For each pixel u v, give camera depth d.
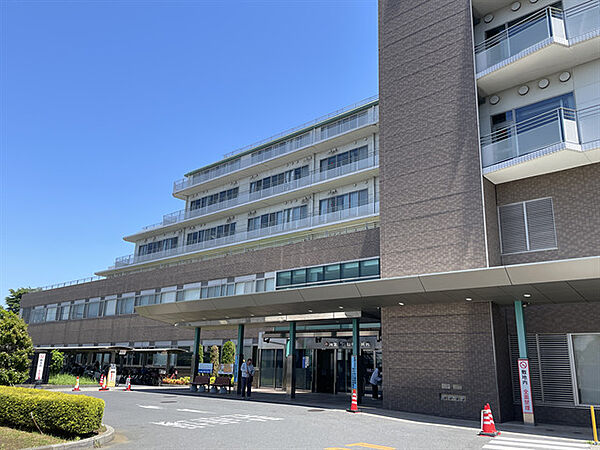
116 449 9.82
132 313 44.44
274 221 41.69
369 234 27.42
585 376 15.64
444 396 16.64
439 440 11.32
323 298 18.77
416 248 18.50
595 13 16.03
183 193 51.62
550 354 16.39
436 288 15.68
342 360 26.22
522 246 17.25
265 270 33.41
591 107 15.91
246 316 24.69
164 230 52.62
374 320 22.25
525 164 16.38
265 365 32.00
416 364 17.61
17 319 23.36
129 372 34.12
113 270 57.25
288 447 10.02
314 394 25.14
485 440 11.50
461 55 18.94
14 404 11.09
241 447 9.98
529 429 13.76
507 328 17.48
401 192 19.47
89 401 10.59
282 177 42.38
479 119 18.94
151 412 16.27
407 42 20.88
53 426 10.38
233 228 45.38
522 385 15.16
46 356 27.55
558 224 16.59
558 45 15.95
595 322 15.70
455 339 16.92
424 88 19.78
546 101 17.45
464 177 17.83
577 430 13.80
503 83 18.27
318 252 29.97
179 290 40.22
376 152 35.25
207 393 24.84
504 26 19.08
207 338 37.22
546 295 15.23
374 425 13.59
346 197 36.62
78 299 51.31
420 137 19.44
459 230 17.53
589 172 16.27
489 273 14.45
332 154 38.56
